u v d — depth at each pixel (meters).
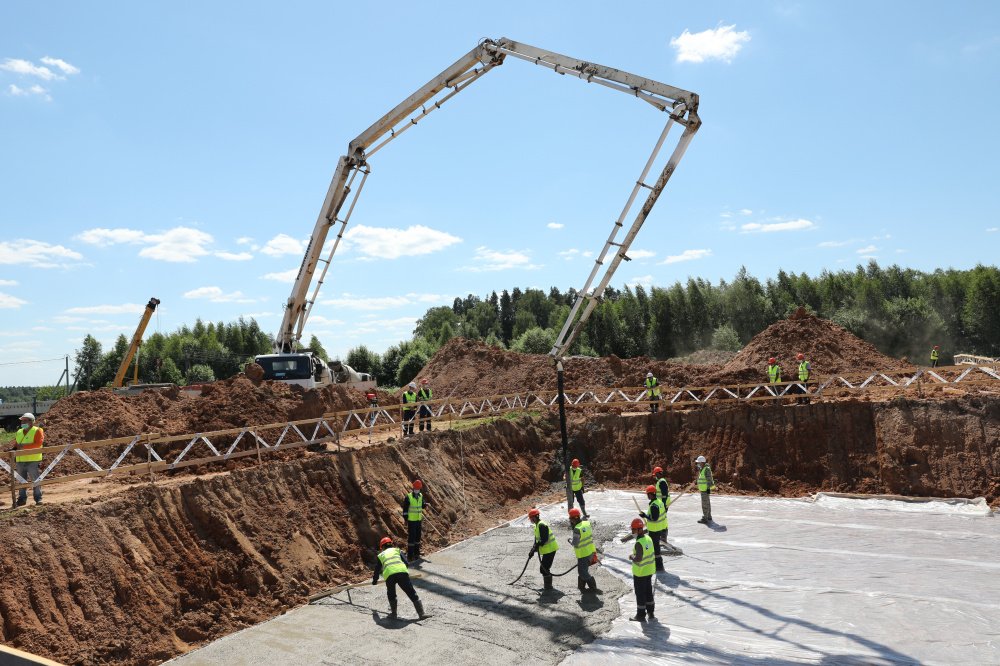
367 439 23.06
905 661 10.27
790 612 12.39
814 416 23.44
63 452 13.23
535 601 13.40
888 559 15.11
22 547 11.28
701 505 21.09
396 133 22.78
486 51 19.92
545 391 31.59
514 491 23.58
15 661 7.84
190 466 17.09
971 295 73.50
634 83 17.34
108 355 60.22
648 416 26.47
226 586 13.20
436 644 11.43
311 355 25.09
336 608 13.25
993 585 13.27
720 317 74.75
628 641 11.49
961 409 21.08
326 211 24.00
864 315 69.50
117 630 11.25
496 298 115.12
